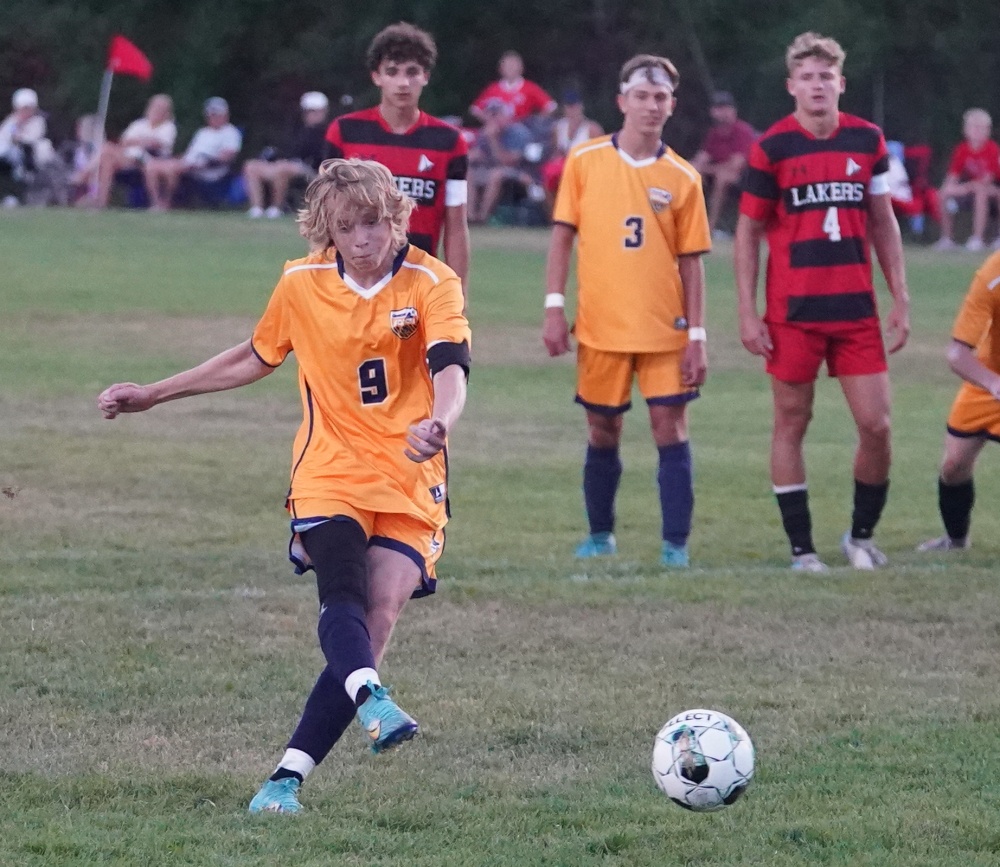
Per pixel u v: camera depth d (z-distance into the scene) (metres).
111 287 67.19
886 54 119.81
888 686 21.50
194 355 52.91
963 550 31.17
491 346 58.19
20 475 35.88
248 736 19.03
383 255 16.64
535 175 96.25
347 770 18.06
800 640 23.78
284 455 39.50
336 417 17.05
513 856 15.26
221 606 25.08
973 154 92.00
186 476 36.47
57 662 21.73
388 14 127.31
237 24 128.00
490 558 29.50
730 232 95.25
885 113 120.62
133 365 50.81
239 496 34.59
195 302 64.12
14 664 21.58
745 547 31.30
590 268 29.42
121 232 86.81
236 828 15.95
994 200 93.75
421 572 16.95
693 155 120.44
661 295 29.12
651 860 15.20
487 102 97.38
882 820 16.34
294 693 20.72
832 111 27.88
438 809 16.67
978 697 20.98
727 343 60.31
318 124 97.75
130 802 16.73
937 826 16.17
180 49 129.12
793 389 28.56
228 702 20.28
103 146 102.19
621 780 17.78
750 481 38.19
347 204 16.36
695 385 29.44
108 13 129.38
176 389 17.53
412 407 17.09
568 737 19.22
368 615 16.41
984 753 18.64
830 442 43.75
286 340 17.50
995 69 120.81
